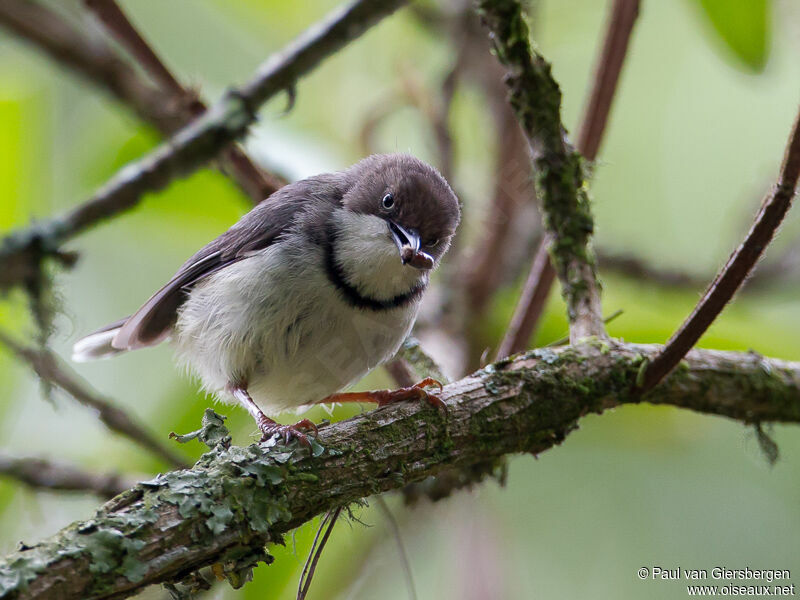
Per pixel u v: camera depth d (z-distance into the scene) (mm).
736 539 11883
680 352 7281
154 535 5703
